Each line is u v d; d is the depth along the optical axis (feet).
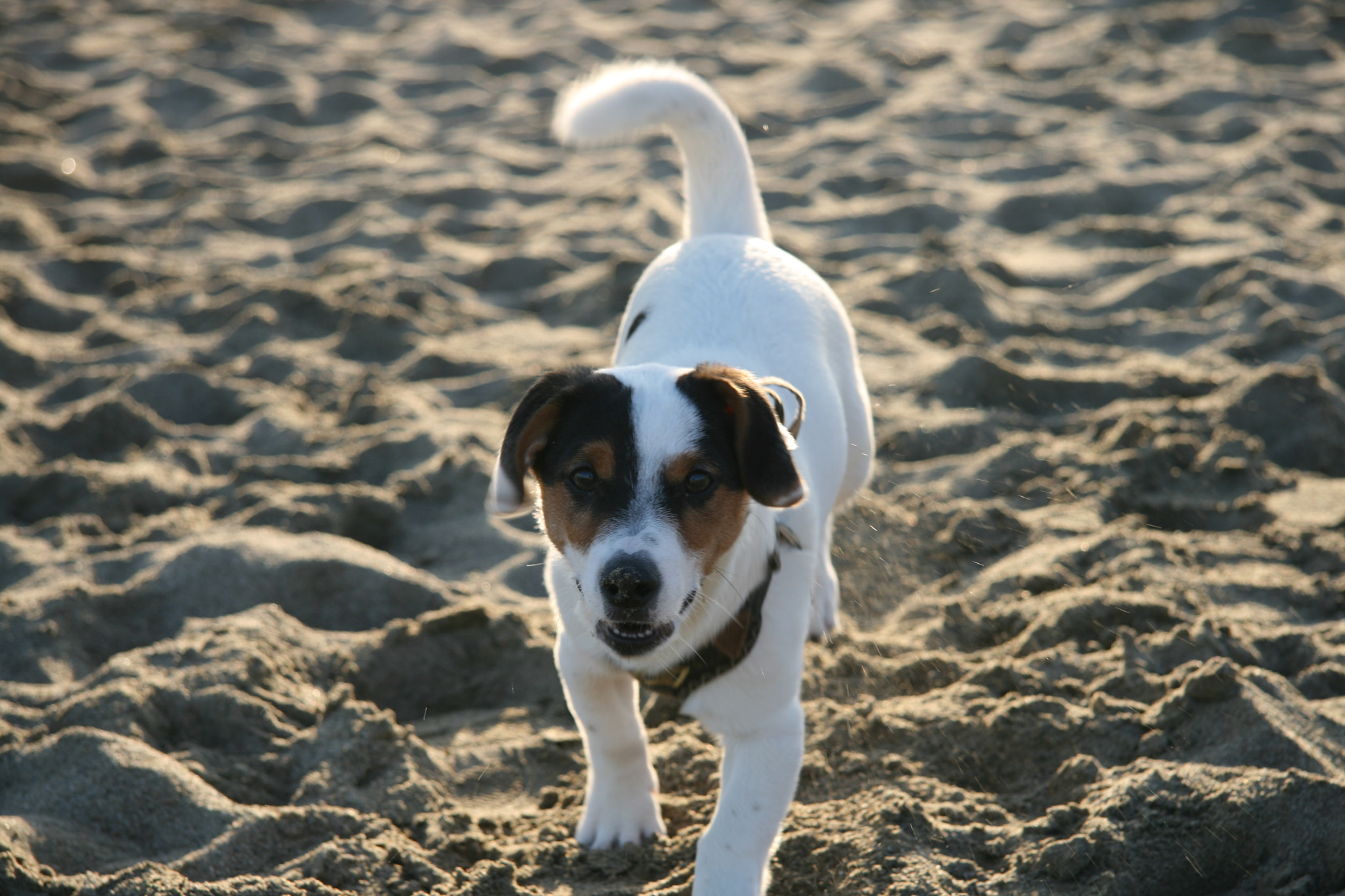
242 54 60.70
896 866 13.01
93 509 22.15
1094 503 21.76
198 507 22.75
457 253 37.73
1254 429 24.26
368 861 13.41
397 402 26.68
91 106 52.03
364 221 39.14
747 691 12.64
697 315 15.79
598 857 14.06
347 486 22.75
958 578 19.86
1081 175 41.88
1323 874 12.66
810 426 15.19
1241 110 47.83
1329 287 31.04
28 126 49.16
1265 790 13.12
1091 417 25.66
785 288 16.65
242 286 33.60
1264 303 29.81
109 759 14.25
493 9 69.92
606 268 33.65
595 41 60.85
